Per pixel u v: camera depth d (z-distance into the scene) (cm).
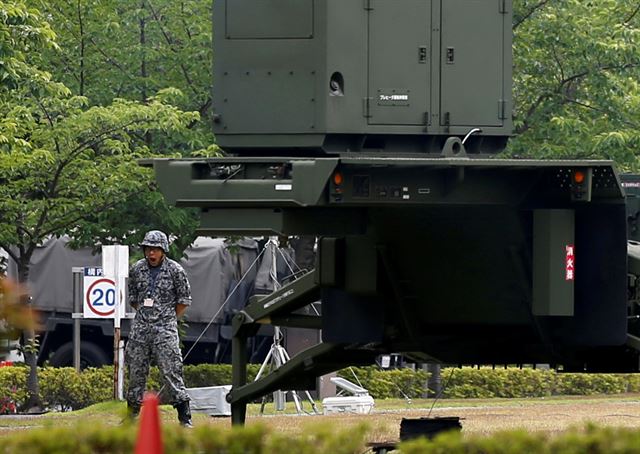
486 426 6656
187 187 4575
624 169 10506
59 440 2894
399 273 5197
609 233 4938
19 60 8406
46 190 9481
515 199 4819
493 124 4912
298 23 4706
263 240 11719
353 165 4541
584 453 2928
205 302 11819
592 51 10625
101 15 10338
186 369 10975
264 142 4744
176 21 10550
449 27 4850
